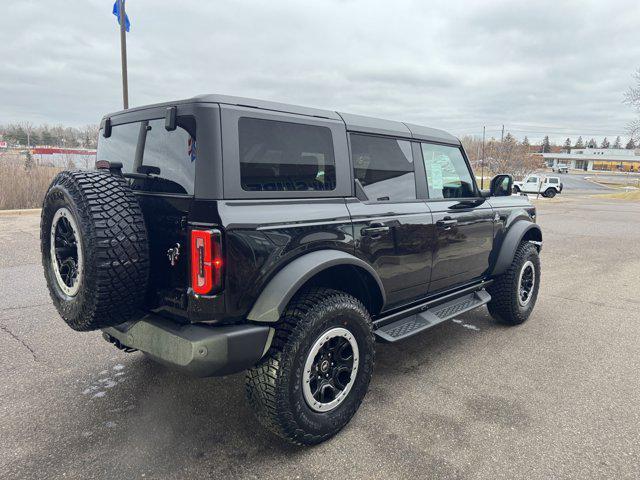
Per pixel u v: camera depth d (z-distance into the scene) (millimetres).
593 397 3307
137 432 2787
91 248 2254
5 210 12969
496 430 2855
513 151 47688
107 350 3998
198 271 2270
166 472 2428
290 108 2742
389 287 3303
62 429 2807
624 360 3992
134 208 2414
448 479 2395
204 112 2326
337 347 2777
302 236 2600
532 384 3506
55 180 2557
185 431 2807
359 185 3084
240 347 2334
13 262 7289
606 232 13273
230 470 2451
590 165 135375
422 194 3662
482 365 3854
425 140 3752
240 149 2404
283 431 2496
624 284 6918
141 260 2371
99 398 3188
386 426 2895
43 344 4109
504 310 4727
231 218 2285
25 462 2486
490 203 4461
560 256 9281
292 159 2672
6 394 3225
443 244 3740
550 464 2525
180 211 2375
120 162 2920
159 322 2480
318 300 2635
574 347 4289
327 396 2742
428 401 3223
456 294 4105
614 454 2625
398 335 3344
